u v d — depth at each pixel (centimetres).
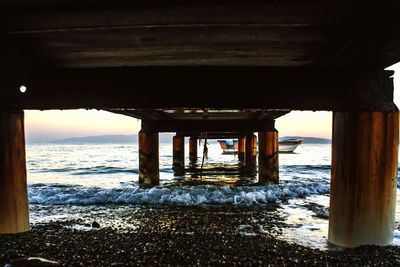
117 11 299
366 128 477
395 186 488
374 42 364
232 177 1972
